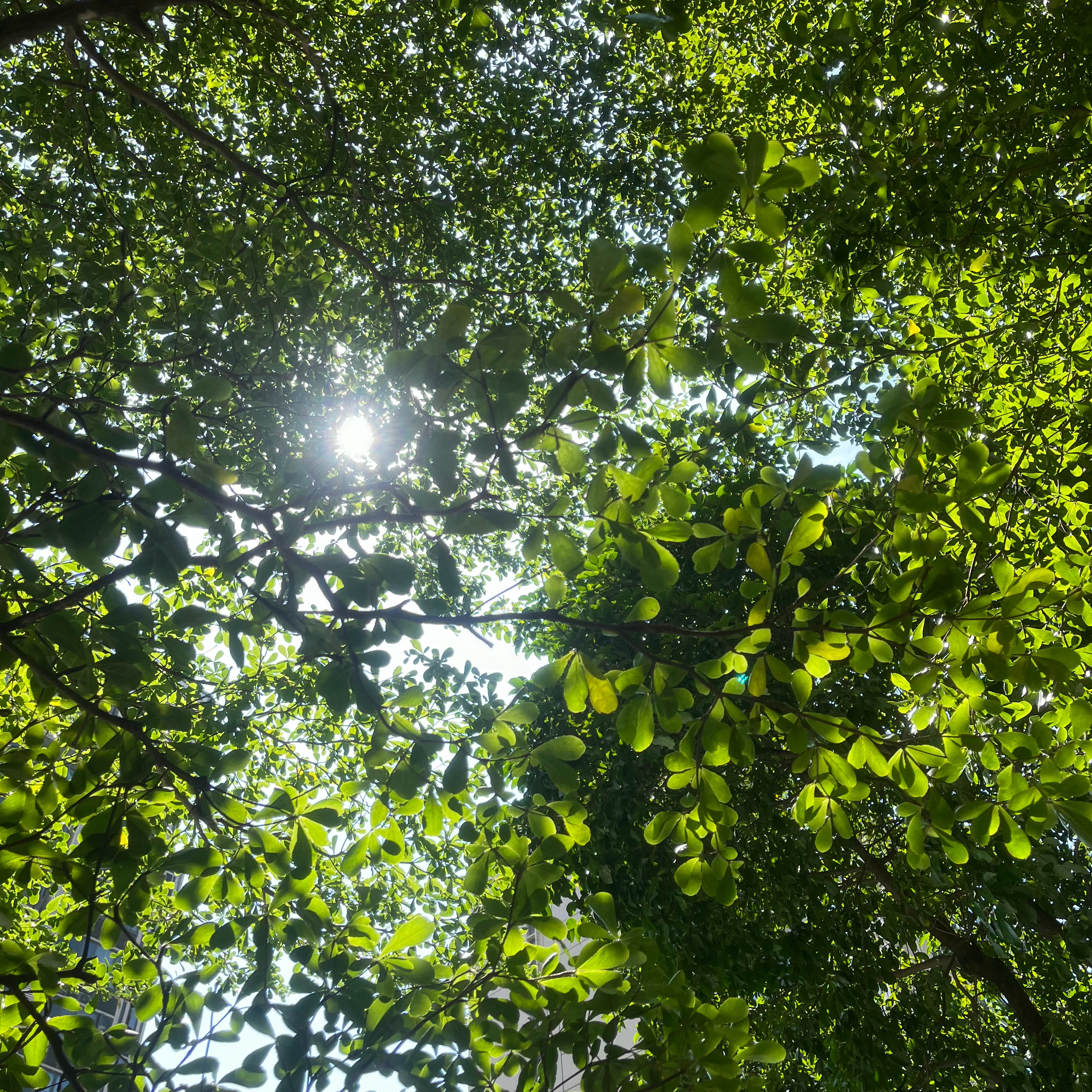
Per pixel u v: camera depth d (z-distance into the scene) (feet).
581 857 22.31
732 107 27.48
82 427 8.13
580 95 26.22
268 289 17.70
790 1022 23.91
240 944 10.00
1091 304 20.39
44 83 19.74
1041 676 7.36
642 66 27.45
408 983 7.36
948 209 14.82
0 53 9.53
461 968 7.82
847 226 15.16
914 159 14.37
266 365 17.87
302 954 7.41
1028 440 18.21
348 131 18.40
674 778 7.71
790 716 7.46
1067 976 21.98
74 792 7.81
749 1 24.95
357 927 7.88
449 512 6.94
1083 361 19.72
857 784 7.81
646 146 27.53
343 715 7.50
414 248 24.66
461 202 25.05
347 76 23.67
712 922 22.11
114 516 6.56
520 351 6.29
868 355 18.60
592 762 24.23
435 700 20.62
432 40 24.38
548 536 7.02
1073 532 18.90
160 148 22.53
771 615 7.52
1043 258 16.84
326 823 7.78
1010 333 20.51
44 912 18.61
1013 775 7.73
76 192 20.24
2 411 6.45
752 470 24.45
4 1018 6.65
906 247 15.64
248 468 14.20
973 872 20.01
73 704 8.37
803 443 8.95
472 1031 7.06
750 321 5.80
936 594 6.97
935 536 7.76
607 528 6.90
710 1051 6.63
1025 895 18.98
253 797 21.31
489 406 6.48
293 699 21.70
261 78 23.86
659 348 5.97
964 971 23.53
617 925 7.45
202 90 25.08
